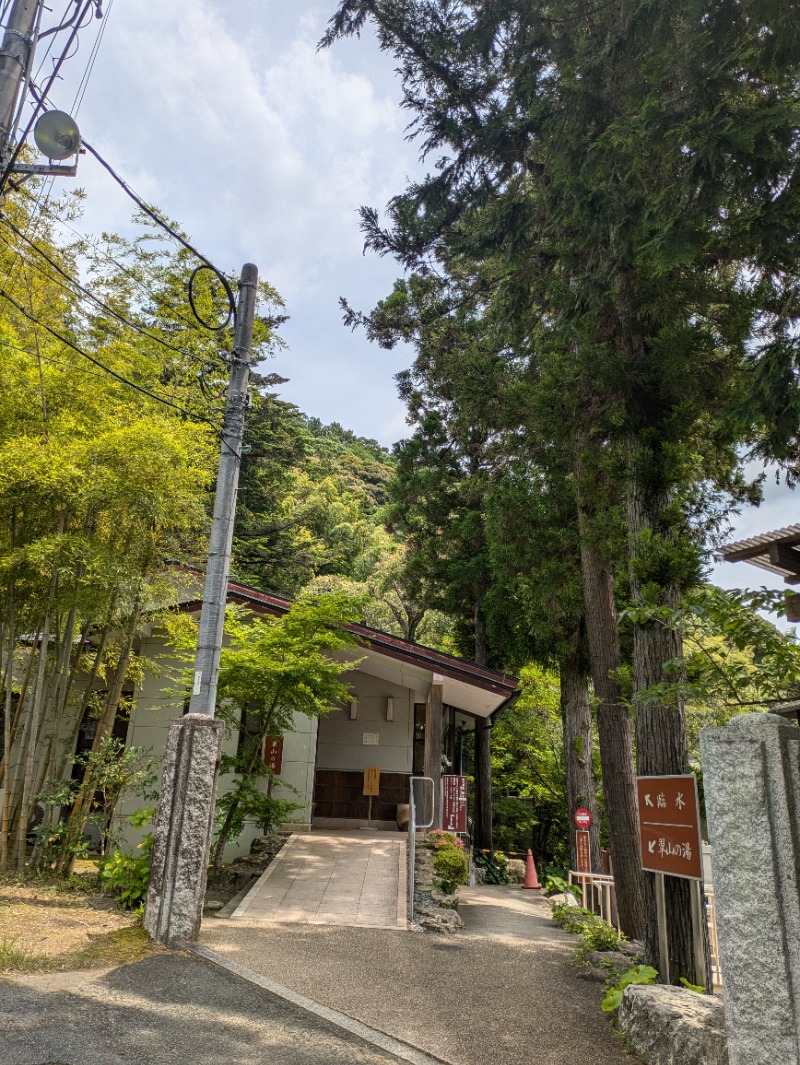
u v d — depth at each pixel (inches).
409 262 399.2
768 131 187.6
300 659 340.8
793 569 200.2
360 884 334.6
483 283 511.2
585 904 396.2
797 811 126.2
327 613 359.6
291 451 886.4
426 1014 183.6
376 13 290.4
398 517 800.3
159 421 316.2
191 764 227.9
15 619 325.7
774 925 123.3
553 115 256.7
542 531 457.7
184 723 232.1
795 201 192.1
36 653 343.9
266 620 435.2
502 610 600.7
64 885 287.4
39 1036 141.6
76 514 307.3
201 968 195.9
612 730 391.2
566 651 543.5
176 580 390.0
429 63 302.8
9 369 297.4
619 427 275.9
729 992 128.9
